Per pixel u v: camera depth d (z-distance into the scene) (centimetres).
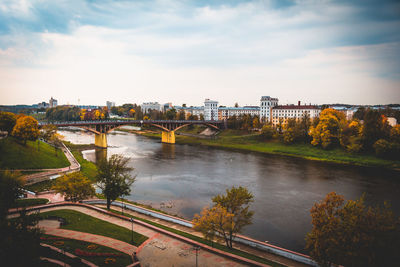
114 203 5147
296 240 3897
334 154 10431
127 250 3094
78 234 3406
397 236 2373
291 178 7394
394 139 9638
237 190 3556
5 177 3553
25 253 1959
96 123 12212
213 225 3278
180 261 2919
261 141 13775
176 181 7050
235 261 2967
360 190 6300
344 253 2447
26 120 7769
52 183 5903
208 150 12462
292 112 17850
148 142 15250
